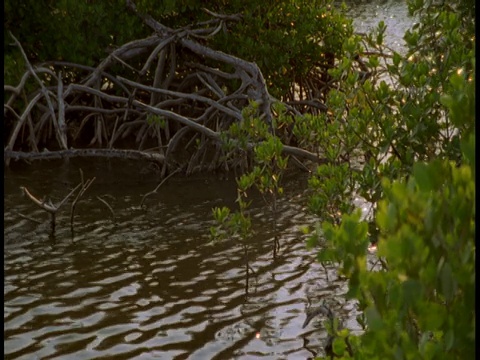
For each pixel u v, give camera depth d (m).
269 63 17.44
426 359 3.23
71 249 11.69
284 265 11.09
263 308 9.77
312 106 18.02
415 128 8.12
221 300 10.01
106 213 13.39
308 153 15.14
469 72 7.90
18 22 17.23
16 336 9.00
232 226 10.92
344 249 3.98
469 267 3.12
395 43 29.36
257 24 17.48
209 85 17.17
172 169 15.87
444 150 8.19
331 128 9.61
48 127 17.44
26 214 13.23
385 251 3.17
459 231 3.20
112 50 17.64
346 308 9.70
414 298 3.13
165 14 18.25
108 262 11.20
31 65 16.94
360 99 9.02
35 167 16.03
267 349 8.74
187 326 9.30
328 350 8.59
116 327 9.27
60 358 8.52
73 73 18.08
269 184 11.32
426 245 3.22
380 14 37.53
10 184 14.88
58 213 13.31
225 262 11.24
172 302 9.95
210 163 16.25
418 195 3.24
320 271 10.87
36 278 10.61
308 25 17.52
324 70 18.97
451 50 8.28
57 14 17.27
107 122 17.94
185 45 17.12
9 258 11.30
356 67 18.11
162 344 8.87
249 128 12.68
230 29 18.25
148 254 11.52
